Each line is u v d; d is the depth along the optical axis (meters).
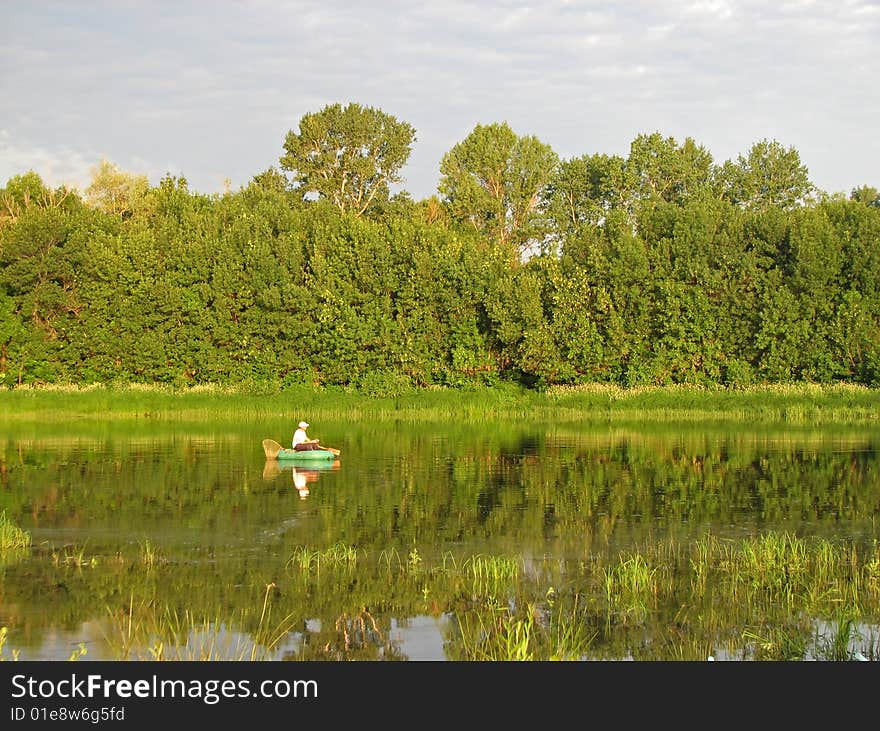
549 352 61.72
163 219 70.94
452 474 32.06
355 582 17.88
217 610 16.20
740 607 16.36
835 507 25.45
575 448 40.09
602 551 20.38
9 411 56.97
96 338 63.00
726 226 64.75
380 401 60.06
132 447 40.38
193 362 63.97
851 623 15.35
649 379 61.97
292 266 64.56
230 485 29.53
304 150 97.75
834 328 60.16
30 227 62.38
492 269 63.62
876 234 60.94
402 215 93.25
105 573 18.48
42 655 14.13
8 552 20.22
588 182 96.50
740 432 46.88
